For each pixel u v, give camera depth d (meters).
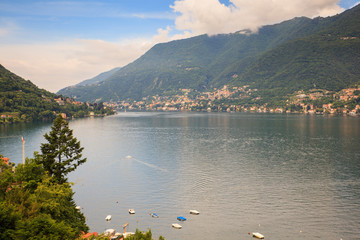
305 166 162.88
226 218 100.06
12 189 70.38
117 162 175.00
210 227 94.25
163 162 174.62
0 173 81.44
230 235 89.88
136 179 141.12
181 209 106.88
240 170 155.50
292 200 114.12
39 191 72.88
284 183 133.62
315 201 112.88
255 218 99.88
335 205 109.25
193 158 184.75
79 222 79.81
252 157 186.62
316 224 95.75
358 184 131.62
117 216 102.06
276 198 116.06
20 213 60.06
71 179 141.50
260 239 87.81
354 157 184.38
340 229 92.81
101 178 143.00
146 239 63.16
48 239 55.84
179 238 88.25
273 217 100.50
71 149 102.62
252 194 120.31
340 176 143.75
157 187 129.38
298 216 101.12
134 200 115.00
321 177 142.25
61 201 76.19
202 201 113.56
